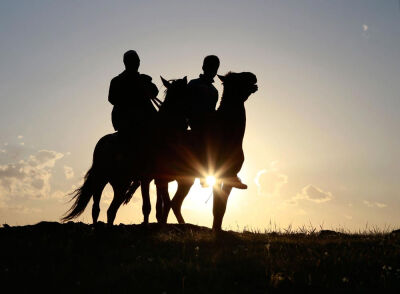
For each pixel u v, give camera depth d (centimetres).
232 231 1299
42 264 902
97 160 1277
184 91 1194
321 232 1395
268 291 773
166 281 802
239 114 1185
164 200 1245
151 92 1253
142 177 1212
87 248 1012
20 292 754
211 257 945
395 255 959
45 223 1264
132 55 1226
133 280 799
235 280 823
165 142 1190
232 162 1184
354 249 1026
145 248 1023
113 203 1222
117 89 1227
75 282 795
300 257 942
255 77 1198
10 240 1054
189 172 1205
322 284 803
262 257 944
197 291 756
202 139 1192
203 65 1251
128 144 1212
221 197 1208
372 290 781
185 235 1167
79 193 1293
